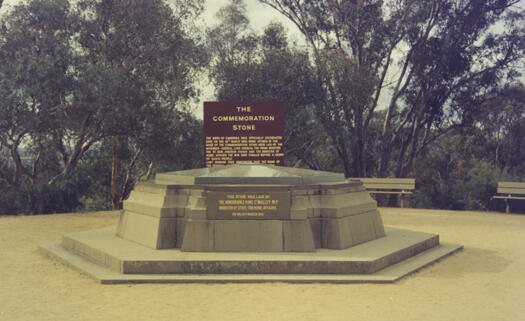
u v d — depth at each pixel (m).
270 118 12.20
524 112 27.25
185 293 5.57
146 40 19.56
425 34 24.23
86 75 16.77
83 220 12.64
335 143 23.27
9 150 19.45
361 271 6.32
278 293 5.57
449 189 19.17
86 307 5.07
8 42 16.66
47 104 16.66
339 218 7.18
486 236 10.15
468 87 24.98
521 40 23.50
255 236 6.86
